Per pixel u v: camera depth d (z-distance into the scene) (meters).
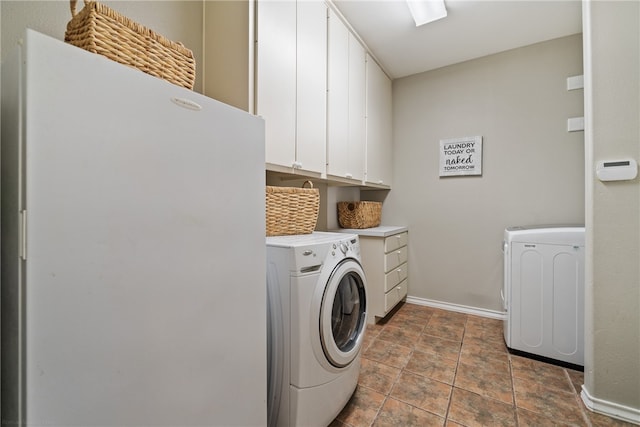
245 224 0.94
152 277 0.68
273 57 1.53
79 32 0.75
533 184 2.54
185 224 0.75
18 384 0.51
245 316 0.94
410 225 3.13
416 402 1.52
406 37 2.44
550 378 1.72
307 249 1.26
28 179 0.50
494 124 2.70
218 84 1.55
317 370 1.27
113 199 0.61
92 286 0.58
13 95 0.52
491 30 2.32
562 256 1.85
